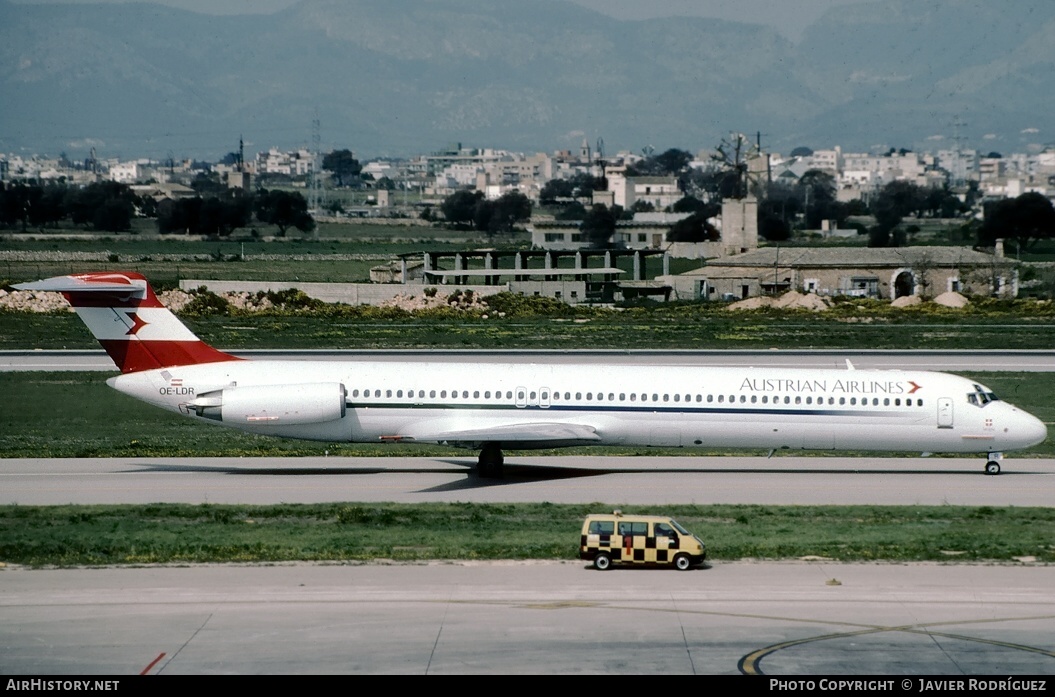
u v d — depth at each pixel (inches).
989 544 4473.4
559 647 3368.6
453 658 3280.0
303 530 4670.3
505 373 6003.9
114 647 3346.5
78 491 5511.8
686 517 4965.6
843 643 3432.6
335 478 5880.9
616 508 5123.0
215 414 5866.1
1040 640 3474.4
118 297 5925.2
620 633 3484.3
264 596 3801.7
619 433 5959.6
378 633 3464.6
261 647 3348.9
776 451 6811.0
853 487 5733.3
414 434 5935.0
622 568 4156.0
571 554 4303.6
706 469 6205.7
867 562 4254.4
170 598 3777.1
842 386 6013.8
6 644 3368.6
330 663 3238.2
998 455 6151.6
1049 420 7652.6
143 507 5073.8
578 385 5964.6
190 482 5748.0
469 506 5132.9
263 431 5935.0
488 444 5910.4
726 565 4210.1
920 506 5226.4
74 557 4224.9
